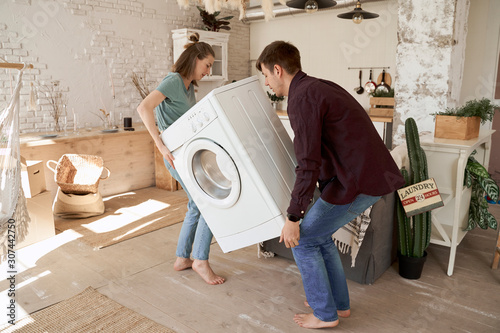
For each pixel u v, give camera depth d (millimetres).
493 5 4156
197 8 5297
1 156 2443
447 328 1946
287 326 1973
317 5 2424
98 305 2166
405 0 3734
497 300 2209
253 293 2305
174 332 1926
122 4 4488
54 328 1955
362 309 2123
